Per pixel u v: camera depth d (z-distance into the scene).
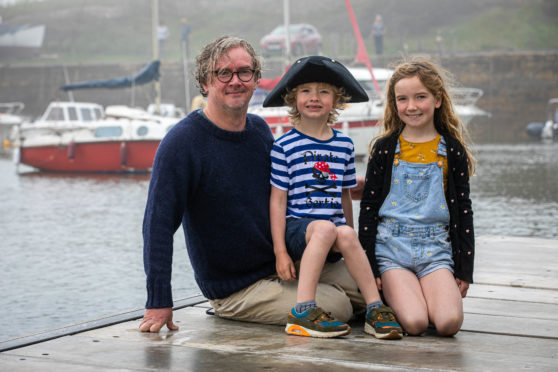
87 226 11.30
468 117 22.17
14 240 9.97
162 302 3.22
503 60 38.06
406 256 3.41
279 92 3.41
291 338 3.14
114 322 3.39
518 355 2.92
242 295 3.43
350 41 44.59
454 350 2.98
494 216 11.52
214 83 3.25
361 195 3.83
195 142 3.26
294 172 3.36
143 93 41.50
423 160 3.43
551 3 47.00
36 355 2.86
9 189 17.42
